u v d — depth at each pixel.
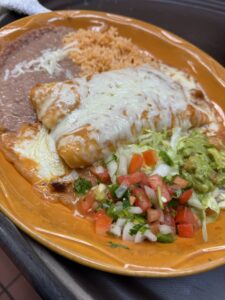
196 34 0.49
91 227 0.31
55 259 0.27
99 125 0.34
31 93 0.37
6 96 0.38
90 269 0.27
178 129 0.38
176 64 0.45
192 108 0.39
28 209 0.29
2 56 0.40
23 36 0.43
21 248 0.27
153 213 0.31
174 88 0.41
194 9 0.51
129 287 0.27
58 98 0.36
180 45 0.45
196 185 0.34
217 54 0.47
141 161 0.34
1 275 0.44
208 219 0.33
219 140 0.39
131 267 0.26
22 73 0.40
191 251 0.28
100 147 0.34
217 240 0.30
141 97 0.37
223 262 0.28
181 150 0.36
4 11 0.45
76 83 0.38
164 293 0.28
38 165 0.34
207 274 0.29
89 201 0.33
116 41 0.45
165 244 0.30
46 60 0.41
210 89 0.44
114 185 0.33
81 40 0.44
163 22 0.49
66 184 0.33
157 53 0.46
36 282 0.26
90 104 0.36
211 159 0.36
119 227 0.31
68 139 0.34
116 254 0.27
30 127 0.36
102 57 0.43
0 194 0.28
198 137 0.38
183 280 0.28
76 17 0.46
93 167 0.35
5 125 0.36
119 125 0.35
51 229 0.27
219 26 0.50
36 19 0.44
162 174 0.34
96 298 0.26
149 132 0.37
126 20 0.46
